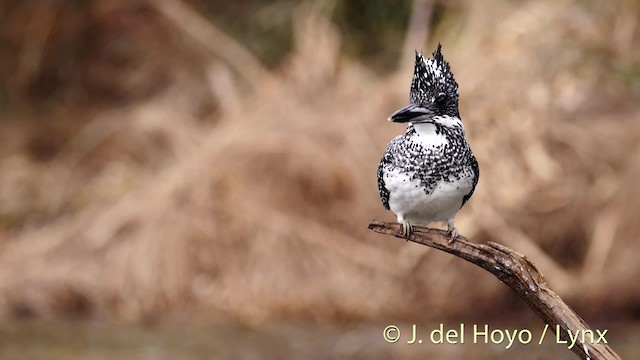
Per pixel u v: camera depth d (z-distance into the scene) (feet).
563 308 20.83
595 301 42.32
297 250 44.09
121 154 53.78
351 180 45.47
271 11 57.36
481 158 44.73
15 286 44.42
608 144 45.16
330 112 48.88
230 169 46.29
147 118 53.36
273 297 43.06
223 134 48.65
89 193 50.96
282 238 44.32
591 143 45.09
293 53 54.03
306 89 50.49
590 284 42.39
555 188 44.29
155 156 52.31
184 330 41.06
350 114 48.37
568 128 45.55
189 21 57.16
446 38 52.08
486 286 42.55
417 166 23.68
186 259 44.24
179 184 46.65
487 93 46.55
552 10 49.90
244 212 44.96
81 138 56.03
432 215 24.54
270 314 42.70
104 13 58.95
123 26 58.85
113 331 40.83
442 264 42.91
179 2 57.67
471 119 45.88
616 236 43.14
